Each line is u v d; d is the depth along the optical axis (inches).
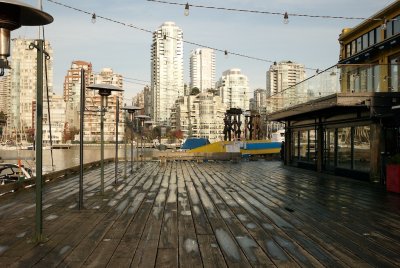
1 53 189.2
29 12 198.4
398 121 537.0
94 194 487.5
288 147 1024.9
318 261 218.7
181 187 561.6
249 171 851.4
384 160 572.7
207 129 5113.2
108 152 3897.6
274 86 2800.2
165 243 254.7
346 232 287.3
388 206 397.7
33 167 1523.1
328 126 754.2
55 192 507.5
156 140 4020.7
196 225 309.4
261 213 361.1
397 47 800.9
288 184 598.2
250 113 1656.0
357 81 593.9
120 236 272.5
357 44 1011.9
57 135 4537.4
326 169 768.3
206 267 208.2
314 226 306.7
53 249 239.3
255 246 248.8
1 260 217.5
